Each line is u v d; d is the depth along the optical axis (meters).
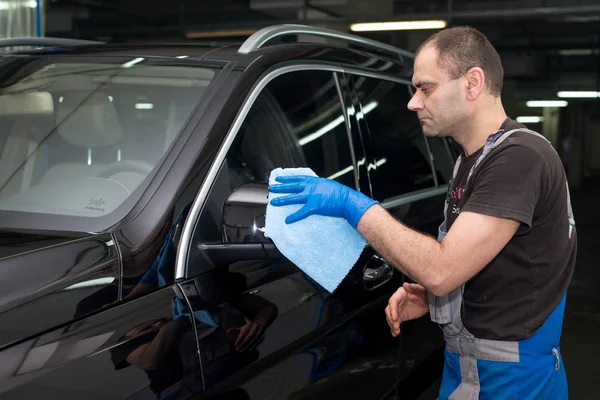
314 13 18.05
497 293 1.70
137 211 1.76
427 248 1.55
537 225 1.65
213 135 1.95
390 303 2.07
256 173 2.05
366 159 2.70
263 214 1.71
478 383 1.76
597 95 33.22
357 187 2.59
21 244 1.57
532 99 34.56
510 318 1.70
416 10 18.08
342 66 2.74
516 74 26.80
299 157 2.30
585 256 8.98
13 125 2.25
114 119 2.14
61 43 3.00
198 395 1.66
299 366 2.03
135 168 2.00
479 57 1.66
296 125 2.34
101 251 1.60
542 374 1.72
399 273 2.69
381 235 1.58
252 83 2.16
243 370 1.80
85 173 2.04
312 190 1.65
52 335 1.41
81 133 2.15
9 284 1.41
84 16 19.50
